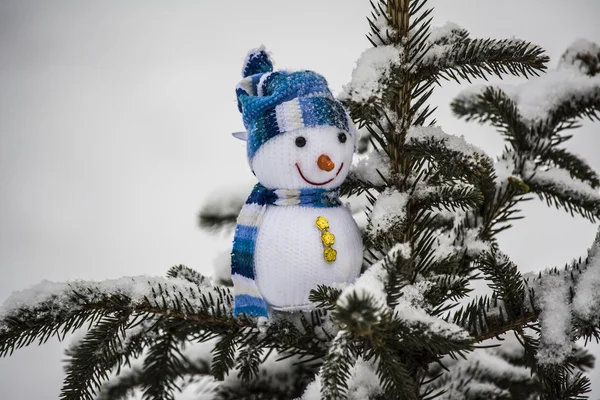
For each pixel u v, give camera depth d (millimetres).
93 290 1138
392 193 1158
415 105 1159
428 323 1077
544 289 1132
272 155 1158
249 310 1153
